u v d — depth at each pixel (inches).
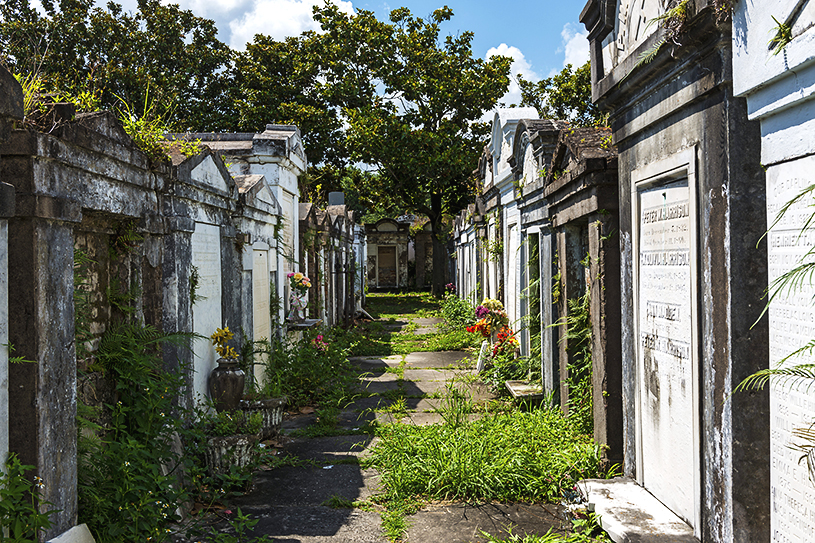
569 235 248.8
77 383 147.3
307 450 243.6
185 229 195.6
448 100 976.9
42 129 120.8
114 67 773.3
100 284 165.3
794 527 101.7
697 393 129.9
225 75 993.5
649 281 160.2
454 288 924.0
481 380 364.8
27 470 114.3
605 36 188.7
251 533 165.5
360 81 1016.2
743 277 115.3
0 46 118.3
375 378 395.9
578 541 147.6
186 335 178.2
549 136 279.3
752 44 106.7
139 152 167.2
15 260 115.4
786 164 103.3
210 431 208.1
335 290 660.1
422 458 208.4
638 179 164.9
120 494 137.9
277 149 359.6
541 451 207.5
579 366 240.5
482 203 499.8
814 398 95.3
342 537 163.6
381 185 1112.8
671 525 138.9
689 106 132.6
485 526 169.3
